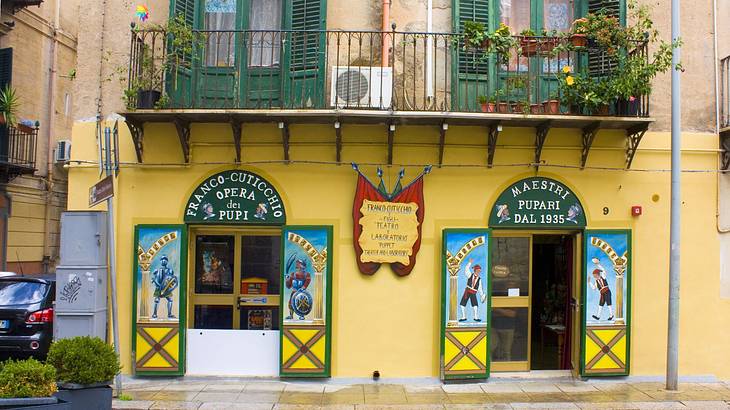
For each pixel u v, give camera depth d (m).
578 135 8.77
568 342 9.02
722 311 8.91
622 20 8.84
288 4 8.98
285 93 8.77
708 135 9.00
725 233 8.96
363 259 8.52
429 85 8.79
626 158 8.82
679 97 8.09
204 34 8.46
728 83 9.05
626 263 8.64
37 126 15.56
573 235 9.00
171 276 8.43
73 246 7.90
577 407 7.31
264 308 8.88
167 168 8.62
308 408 7.16
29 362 5.98
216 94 8.83
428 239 8.67
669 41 9.01
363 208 8.52
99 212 7.98
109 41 8.85
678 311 8.20
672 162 8.09
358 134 8.62
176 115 8.07
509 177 8.73
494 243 9.02
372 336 8.55
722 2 9.20
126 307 8.54
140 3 8.89
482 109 8.46
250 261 8.92
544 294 9.38
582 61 8.75
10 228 15.64
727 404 7.46
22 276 9.31
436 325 8.61
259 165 8.62
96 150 8.74
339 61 8.87
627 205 8.83
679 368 8.80
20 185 16.06
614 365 8.58
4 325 8.62
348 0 8.95
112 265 7.46
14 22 15.80
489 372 8.47
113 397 7.47
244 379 8.47
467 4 8.90
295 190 8.61
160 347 8.36
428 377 8.57
